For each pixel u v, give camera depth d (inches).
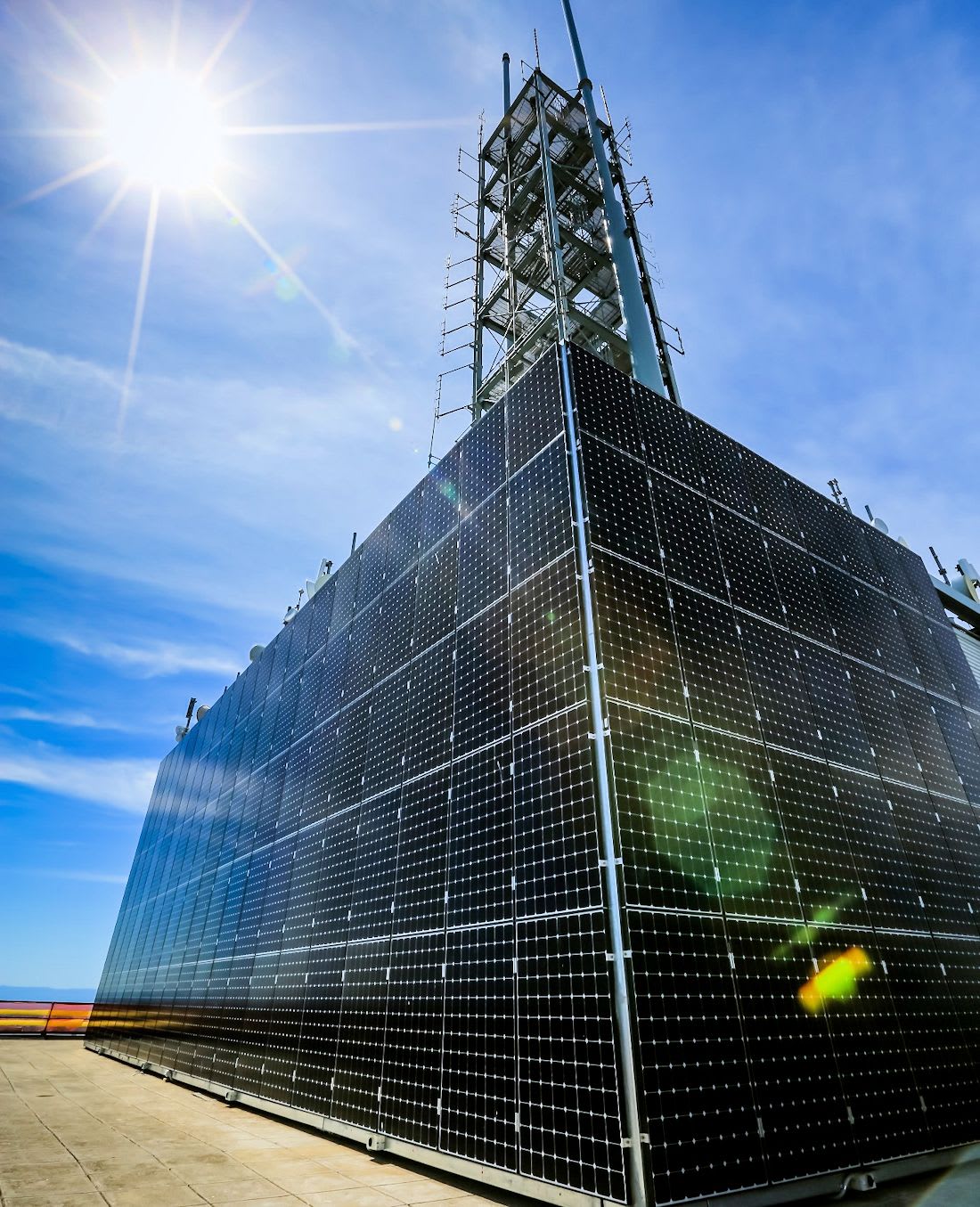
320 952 583.8
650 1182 260.5
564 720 389.7
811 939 400.2
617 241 792.3
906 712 641.6
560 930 339.9
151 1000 1070.4
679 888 342.3
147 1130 482.0
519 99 950.4
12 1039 1455.5
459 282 940.6
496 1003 364.8
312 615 954.1
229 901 887.7
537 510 488.1
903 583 791.1
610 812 337.4
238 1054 681.6
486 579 527.5
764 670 508.4
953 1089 419.8
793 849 428.8
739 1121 302.8
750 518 607.8
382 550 771.4
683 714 413.4
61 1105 571.5
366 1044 470.0
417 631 616.1
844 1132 344.5
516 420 559.5
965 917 530.6
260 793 912.9
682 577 485.7
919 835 550.0
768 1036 339.3
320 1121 491.8
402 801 539.8
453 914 426.6
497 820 416.2
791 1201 305.0
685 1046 300.2
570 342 532.1
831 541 708.0
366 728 653.9
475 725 474.9
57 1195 296.4
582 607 409.1
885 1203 323.0
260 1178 348.8
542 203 940.6
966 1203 325.1
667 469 543.5
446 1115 371.9
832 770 508.1
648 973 304.7
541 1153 306.3
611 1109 281.4
